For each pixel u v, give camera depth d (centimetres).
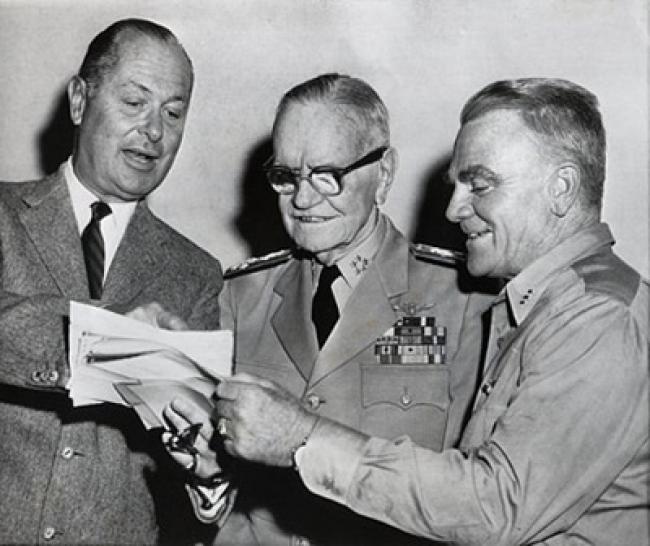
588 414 154
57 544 199
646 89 262
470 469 156
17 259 202
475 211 176
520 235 172
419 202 263
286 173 196
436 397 202
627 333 157
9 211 206
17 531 198
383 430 200
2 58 275
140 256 209
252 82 270
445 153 263
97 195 212
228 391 170
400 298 208
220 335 184
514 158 171
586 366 156
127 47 209
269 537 207
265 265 219
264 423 166
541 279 171
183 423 182
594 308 160
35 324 191
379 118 200
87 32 274
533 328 167
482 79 264
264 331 212
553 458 154
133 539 206
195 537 215
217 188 270
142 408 180
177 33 272
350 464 161
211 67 270
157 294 209
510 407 160
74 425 202
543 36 264
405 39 266
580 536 160
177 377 181
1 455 200
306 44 269
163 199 271
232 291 219
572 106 172
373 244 208
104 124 207
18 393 202
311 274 211
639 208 263
